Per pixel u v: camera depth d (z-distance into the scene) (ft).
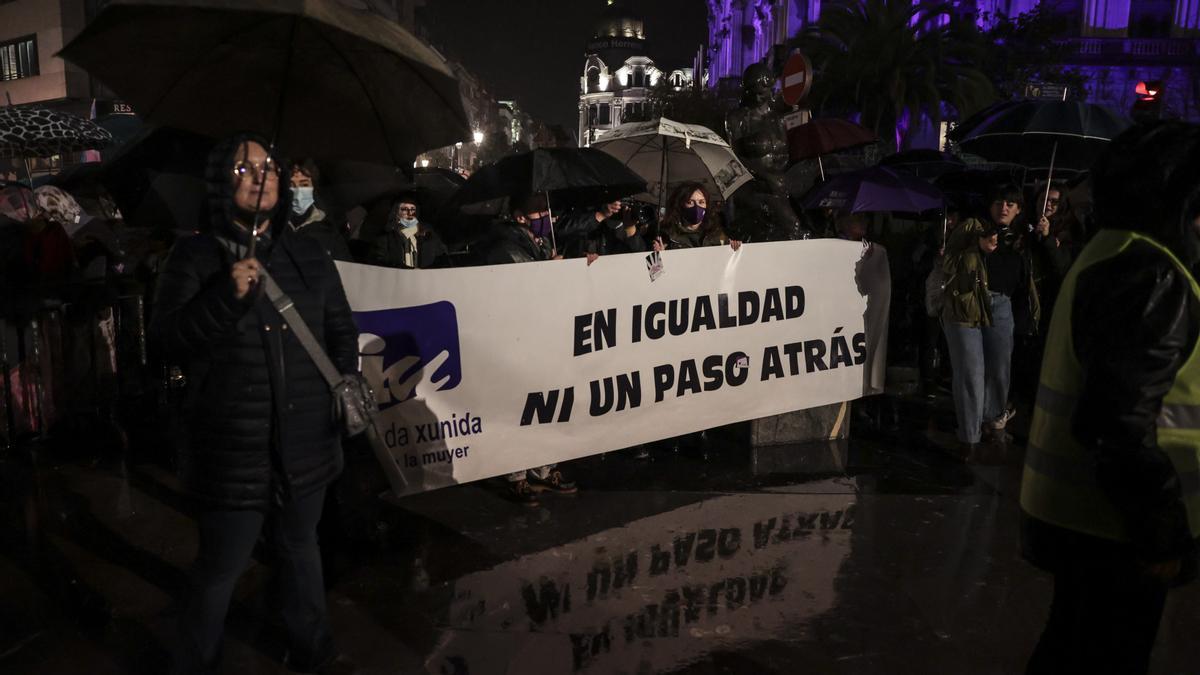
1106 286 5.86
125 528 13.51
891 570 12.19
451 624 10.55
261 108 9.98
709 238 18.71
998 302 17.90
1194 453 6.12
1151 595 6.20
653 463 17.17
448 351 13.80
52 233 18.85
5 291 17.87
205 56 9.23
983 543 13.19
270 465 8.01
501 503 14.84
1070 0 108.88
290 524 8.52
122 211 14.29
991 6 109.81
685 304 16.35
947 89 78.28
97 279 21.25
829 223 26.81
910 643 10.16
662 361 16.21
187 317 7.23
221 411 7.70
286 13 8.06
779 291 17.57
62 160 71.05
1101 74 106.63
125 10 8.25
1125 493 5.70
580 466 16.98
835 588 11.60
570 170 15.65
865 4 79.41
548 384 14.85
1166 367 5.61
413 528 13.69
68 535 13.21
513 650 9.94
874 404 22.16
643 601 11.19
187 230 14.39
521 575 11.95
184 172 14.05
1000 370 18.24
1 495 14.94
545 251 17.35
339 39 8.91
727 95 154.40
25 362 18.17
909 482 16.05
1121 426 5.62
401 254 17.98
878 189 24.14
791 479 16.20
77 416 19.67
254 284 7.20
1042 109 19.10
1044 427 6.59
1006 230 18.02
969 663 9.73
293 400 8.00
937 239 24.98
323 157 10.68
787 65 27.61
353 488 12.93
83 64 8.91
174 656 8.28
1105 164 6.24
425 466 13.73
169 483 15.65
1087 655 6.47
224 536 7.97
